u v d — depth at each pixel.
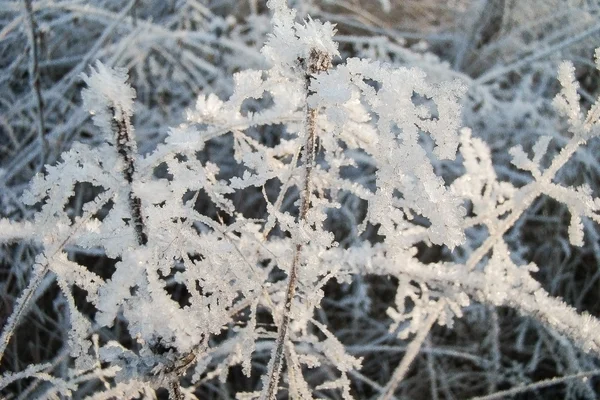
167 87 1.49
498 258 0.83
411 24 1.84
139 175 0.63
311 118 0.65
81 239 0.66
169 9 1.56
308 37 0.62
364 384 1.34
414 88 0.64
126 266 0.63
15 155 1.28
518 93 1.61
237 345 0.77
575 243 0.78
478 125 1.63
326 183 0.73
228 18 1.51
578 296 1.49
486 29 1.80
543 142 0.81
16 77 1.33
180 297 1.24
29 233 0.68
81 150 0.63
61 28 1.48
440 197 0.64
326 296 1.41
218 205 0.70
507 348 1.40
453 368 1.37
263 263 1.04
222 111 0.72
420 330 0.86
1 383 0.71
